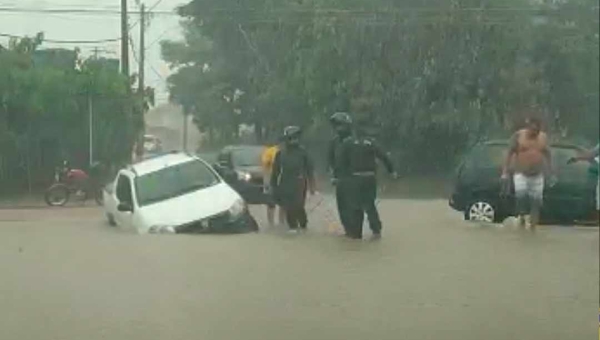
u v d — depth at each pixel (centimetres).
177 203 1902
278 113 2461
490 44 2769
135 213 1833
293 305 1116
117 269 1303
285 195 1903
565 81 3131
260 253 1517
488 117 2778
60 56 1055
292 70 2297
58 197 1076
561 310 1110
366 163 1744
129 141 1109
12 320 1003
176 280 1250
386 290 1215
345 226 1742
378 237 1734
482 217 2109
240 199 1958
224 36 1939
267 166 2308
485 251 1541
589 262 1428
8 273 1215
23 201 1020
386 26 2436
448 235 1767
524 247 1602
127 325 992
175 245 1600
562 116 3197
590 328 1013
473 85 2778
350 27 2380
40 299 1097
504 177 1983
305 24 2223
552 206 2044
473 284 1252
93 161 1062
